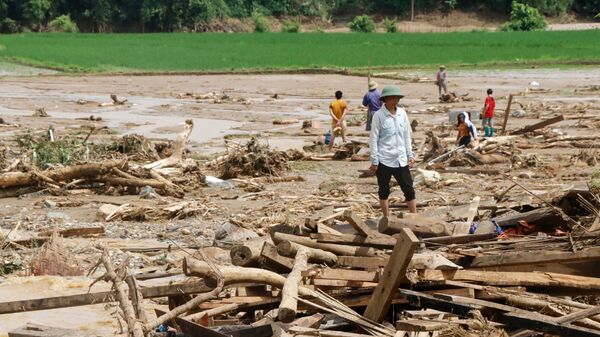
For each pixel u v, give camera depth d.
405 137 14.21
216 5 133.12
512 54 77.88
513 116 37.31
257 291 8.73
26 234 15.68
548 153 26.50
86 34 116.06
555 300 8.30
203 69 70.56
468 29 128.25
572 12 133.00
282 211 17.50
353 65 70.88
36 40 101.38
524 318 7.70
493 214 12.78
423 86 55.59
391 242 9.24
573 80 57.34
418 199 18.45
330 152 27.42
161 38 106.38
